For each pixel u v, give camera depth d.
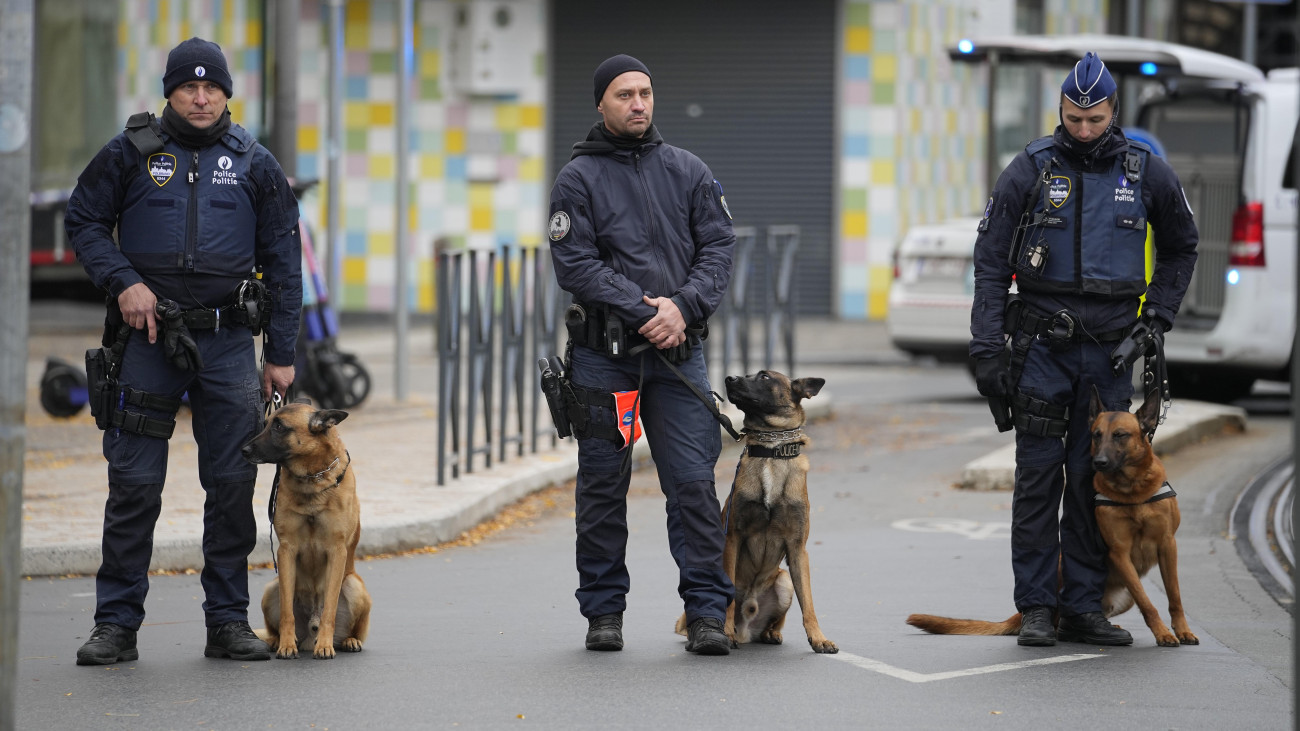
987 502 14.02
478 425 18.08
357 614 8.54
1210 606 9.77
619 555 8.59
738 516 8.50
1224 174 19.89
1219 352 19.19
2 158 5.50
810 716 7.11
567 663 8.22
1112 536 8.62
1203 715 7.14
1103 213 8.62
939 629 8.94
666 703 7.34
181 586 10.62
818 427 19.19
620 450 8.48
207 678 7.91
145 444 8.30
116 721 7.06
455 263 13.96
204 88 8.25
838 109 32.06
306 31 32.00
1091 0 34.41
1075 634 8.83
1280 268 19.09
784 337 20.50
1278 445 16.91
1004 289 8.82
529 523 13.30
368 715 7.15
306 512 8.23
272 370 8.66
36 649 8.62
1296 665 5.18
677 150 8.62
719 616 8.40
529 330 23.48
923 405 21.33
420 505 12.59
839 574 10.91
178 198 8.23
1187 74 21.73
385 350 27.72
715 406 8.38
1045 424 8.63
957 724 6.97
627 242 8.38
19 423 5.52
